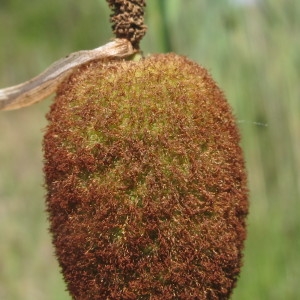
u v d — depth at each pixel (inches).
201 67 3.8
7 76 11.6
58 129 3.7
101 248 3.6
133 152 3.5
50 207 3.7
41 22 11.1
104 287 3.6
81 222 3.6
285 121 6.6
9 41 11.5
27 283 7.7
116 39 3.9
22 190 8.9
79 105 3.7
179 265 3.5
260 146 6.7
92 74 3.7
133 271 3.6
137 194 3.5
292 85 6.5
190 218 3.6
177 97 3.6
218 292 3.6
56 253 3.7
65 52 10.9
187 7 6.2
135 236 3.5
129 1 3.9
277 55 6.5
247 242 6.6
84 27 10.2
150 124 3.6
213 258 3.6
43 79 4.0
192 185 3.6
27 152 10.0
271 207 6.7
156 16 5.3
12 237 8.1
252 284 6.5
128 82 3.6
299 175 6.7
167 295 3.6
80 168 3.6
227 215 3.6
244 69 6.4
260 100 6.5
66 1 10.6
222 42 6.3
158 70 3.7
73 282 3.7
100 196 3.5
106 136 3.6
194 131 3.6
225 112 3.7
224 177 3.6
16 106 4.1
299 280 6.5
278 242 6.6
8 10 11.6
